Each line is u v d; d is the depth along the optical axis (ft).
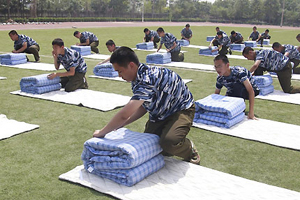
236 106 14.40
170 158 10.80
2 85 21.68
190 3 270.26
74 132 13.39
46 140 12.50
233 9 258.78
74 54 19.49
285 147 12.20
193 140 12.87
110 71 24.71
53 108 16.70
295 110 17.35
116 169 9.12
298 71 27.99
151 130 10.43
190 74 27.22
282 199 8.46
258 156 11.51
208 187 9.04
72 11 170.19
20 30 77.56
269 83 20.33
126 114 8.92
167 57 32.65
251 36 54.34
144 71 8.97
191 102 10.21
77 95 19.08
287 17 245.04
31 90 19.42
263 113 16.74
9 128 13.51
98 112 16.10
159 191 8.75
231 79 15.72
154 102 9.50
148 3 274.16
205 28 119.34
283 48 27.89
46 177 9.61
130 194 8.56
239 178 9.59
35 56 32.04
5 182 9.27
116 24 135.95
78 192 8.77
